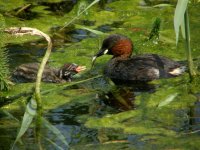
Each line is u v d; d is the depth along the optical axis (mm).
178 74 15234
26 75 15164
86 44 17016
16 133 12352
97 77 15344
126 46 16172
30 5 19906
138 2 20156
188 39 14398
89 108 13453
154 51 16594
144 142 11820
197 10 19188
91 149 11602
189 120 12703
